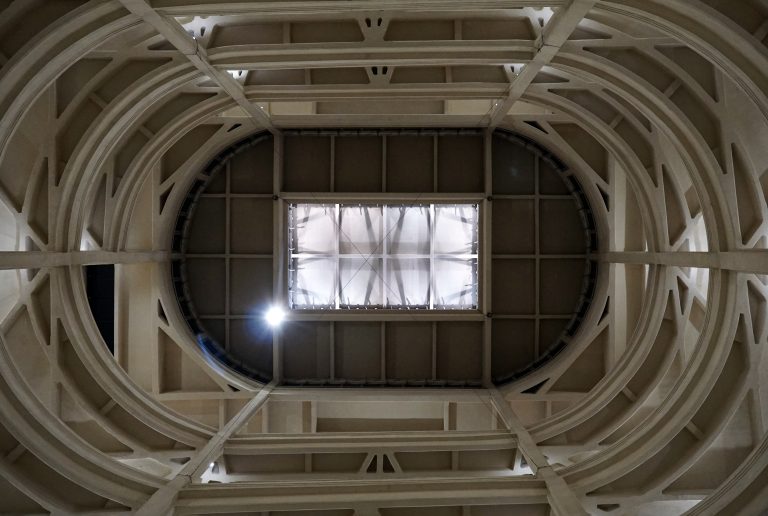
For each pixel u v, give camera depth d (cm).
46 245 792
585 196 1301
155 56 771
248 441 898
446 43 760
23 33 584
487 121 1213
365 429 1247
